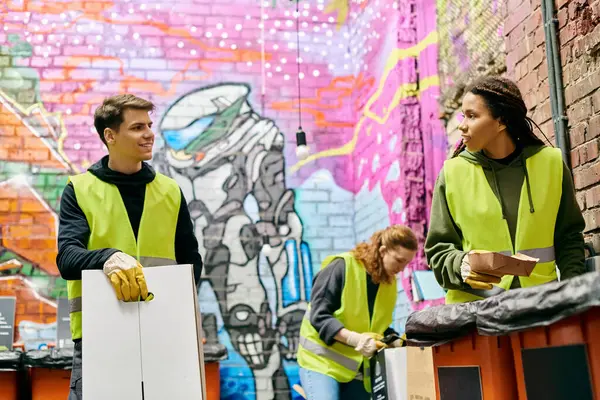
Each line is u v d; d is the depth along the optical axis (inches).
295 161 225.3
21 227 207.6
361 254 129.0
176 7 228.2
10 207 208.5
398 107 187.8
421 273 163.0
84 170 213.9
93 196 88.4
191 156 219.9
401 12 191.5
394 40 192.1
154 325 75.9
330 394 122.8
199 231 216.1
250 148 223.6
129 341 75.2
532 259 74.2
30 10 221.0
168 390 74.7
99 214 87.6
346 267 127.8
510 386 68.5
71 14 222.7
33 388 140.9
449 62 174.1
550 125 114.8
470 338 72.7
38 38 219.9
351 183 227.1
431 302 163.0
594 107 103.3
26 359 139.6
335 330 120.9
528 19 121.9
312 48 233.3
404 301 181.2
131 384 74.3
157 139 219.3
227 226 217.5
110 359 74.5
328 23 234.8
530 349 64.9
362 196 218.1
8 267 204.7
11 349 154.1
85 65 220.4
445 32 176.2
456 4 168.7
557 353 60.8
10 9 220.2
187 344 76.0
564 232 88.4
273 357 210.2
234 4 231.5
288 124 227.3
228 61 227.9
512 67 128.3
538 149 89.0
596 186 103.1
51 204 210.2
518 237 86.6
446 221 91.0
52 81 217.8
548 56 113.3
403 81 188.9
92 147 215.5
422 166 184.2
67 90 217.8
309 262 218.8
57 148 213.9
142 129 89.4
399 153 185.3
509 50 129.5
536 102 119.5
